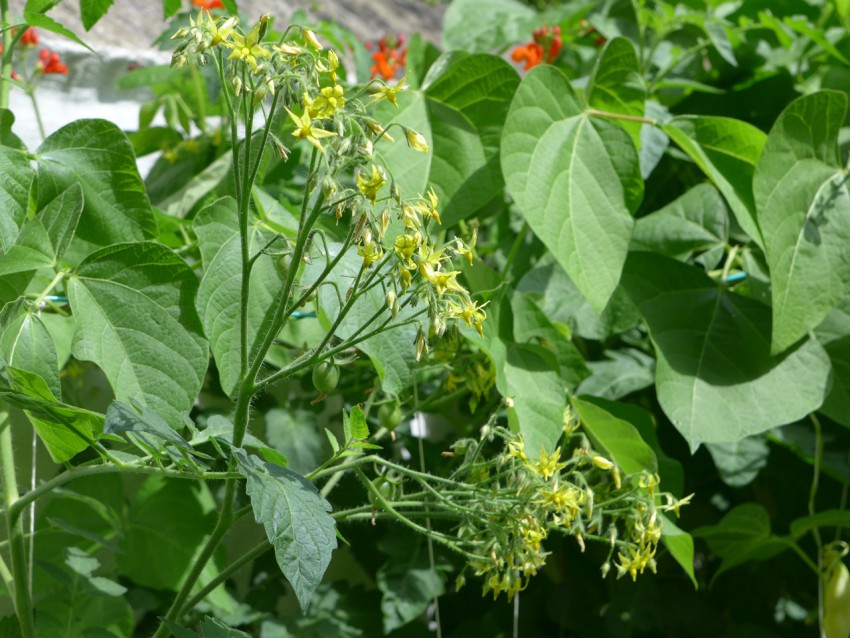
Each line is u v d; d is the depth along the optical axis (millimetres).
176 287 688
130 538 879
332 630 938
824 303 812
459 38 1179
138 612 934
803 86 1103
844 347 865
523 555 673
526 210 766
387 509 681
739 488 1055
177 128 1127
